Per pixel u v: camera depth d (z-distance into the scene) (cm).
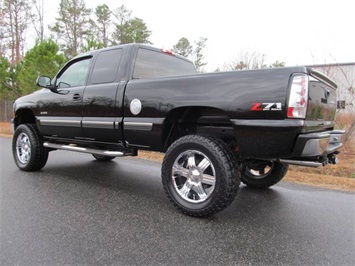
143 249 237
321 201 383
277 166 415
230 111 285
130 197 379
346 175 549
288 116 255
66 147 446
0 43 2894
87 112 416
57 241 247
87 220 295
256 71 275
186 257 226
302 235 273
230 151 300
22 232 263
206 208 295
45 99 482
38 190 398
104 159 659
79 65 463
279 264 220
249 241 257
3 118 1936
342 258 231
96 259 220
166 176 327
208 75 303
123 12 3216
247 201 378
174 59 468
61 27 3052
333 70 859
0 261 214
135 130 358
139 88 355
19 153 527
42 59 1221
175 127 355
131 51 394
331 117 354
